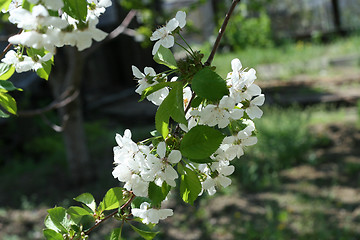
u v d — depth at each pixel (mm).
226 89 1087
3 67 1423
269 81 12508
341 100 10156
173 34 1240
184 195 1182
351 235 4926
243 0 8180
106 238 1417
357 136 8023
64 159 8156
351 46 15773
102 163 8000
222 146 1249
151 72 1267
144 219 1315
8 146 8891
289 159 7227
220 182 1270
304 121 8305
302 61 14648
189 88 1305
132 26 9820
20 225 5766
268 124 8148
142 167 1175
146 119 11023
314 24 19719
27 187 7094
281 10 19812
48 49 1015
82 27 1014
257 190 6285
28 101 9656
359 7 19141
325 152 7516
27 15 971
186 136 1123
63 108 6836
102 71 13516
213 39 7453
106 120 11219
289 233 5086
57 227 1416
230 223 5465
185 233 5340
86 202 1438
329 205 5688
